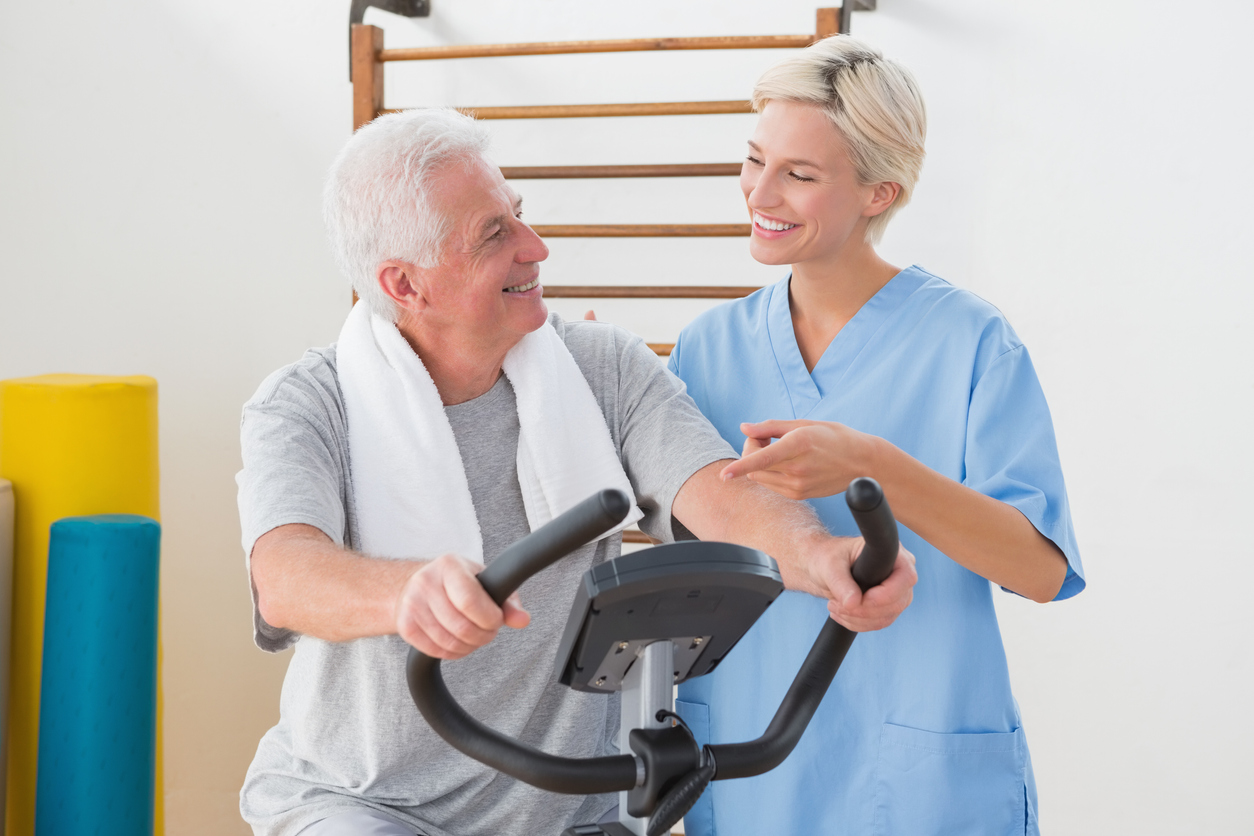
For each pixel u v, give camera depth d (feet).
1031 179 6.51
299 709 4.01
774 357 4.40
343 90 7.31
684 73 6.83
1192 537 6.48
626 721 2.67
